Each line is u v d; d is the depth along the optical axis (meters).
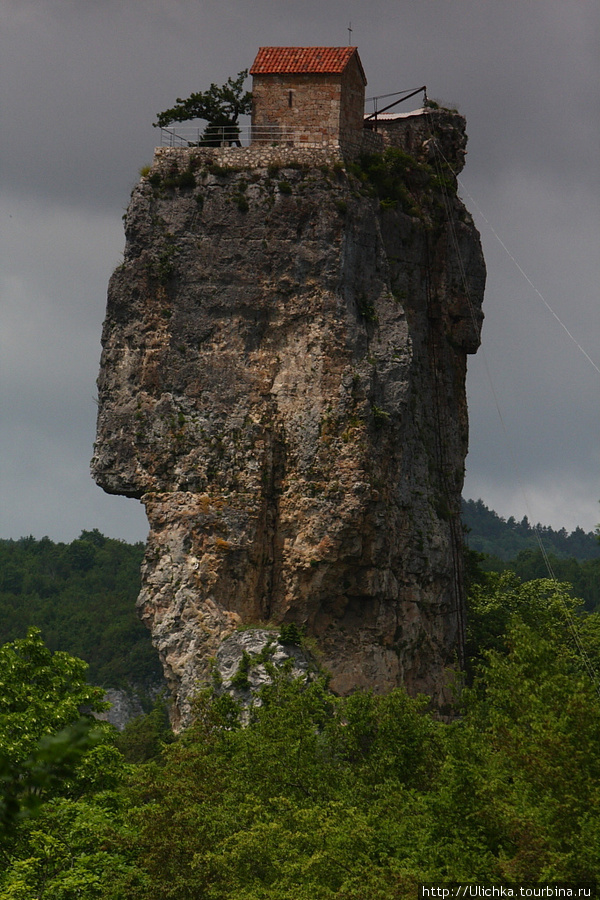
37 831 184.00
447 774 183.00
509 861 163.62
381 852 177.38
